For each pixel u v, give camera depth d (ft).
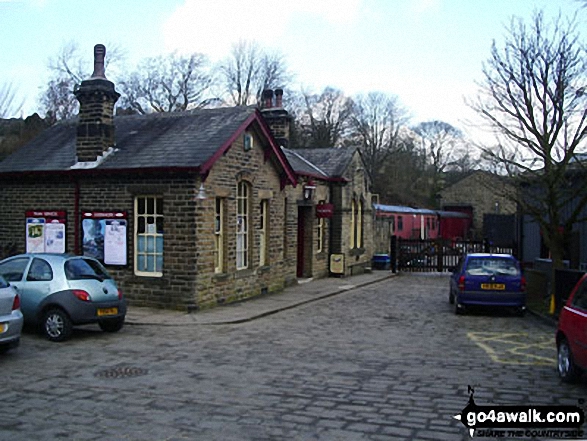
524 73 48.03
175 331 39.37
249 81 169.89
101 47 51.29
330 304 55.77
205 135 50.96
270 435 19.19
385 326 43.04
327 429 19.84
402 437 19.19
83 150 50.78
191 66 168.76
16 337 29.81
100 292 36.11
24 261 36.73
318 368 28.84
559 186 52.54
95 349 32.96
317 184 76.43
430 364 30.22
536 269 65.16
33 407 22.07
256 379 26.48
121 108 164.04
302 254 75.66
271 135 57.52
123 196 48.88
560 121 46.01
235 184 52.85
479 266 49.08
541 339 38.14
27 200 53.06
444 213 173.47
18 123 116.47
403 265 94.48
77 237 50.80
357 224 89.97
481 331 41.27
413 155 248.11
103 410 21.75
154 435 19.11
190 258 46.47
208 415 21.22
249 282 56.18
